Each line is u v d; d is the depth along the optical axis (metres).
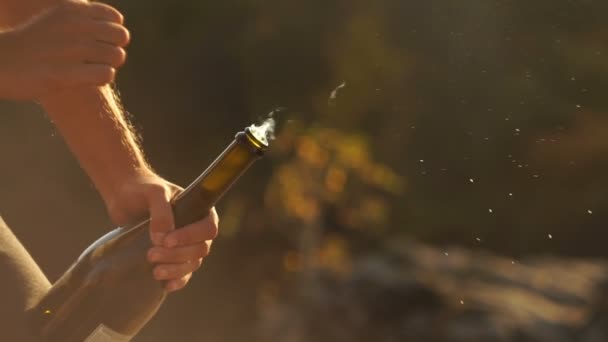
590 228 16.52
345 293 8.53
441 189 14.63
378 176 10.21
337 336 8.45
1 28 2.10
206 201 1.94
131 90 12.81
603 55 13.52
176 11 12.95
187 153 13.06
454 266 8.81
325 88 13.30
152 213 1.96
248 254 11.20
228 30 13.20
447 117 12.45
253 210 11.25
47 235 9.58
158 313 10.79
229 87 13.19
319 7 13.48
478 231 15.45
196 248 1.95
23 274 1.87
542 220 16.17
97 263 1.95
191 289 11.03
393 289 8.34
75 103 2.15
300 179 9.86
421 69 11.87
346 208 10.40
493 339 7.94
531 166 15.27
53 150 9.65
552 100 10.05
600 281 8.48
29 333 1.84
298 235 9.91
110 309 1.93
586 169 15.88
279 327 8.84
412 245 9.13
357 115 13.14
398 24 12.55
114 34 1.75
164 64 12.95
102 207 9.77
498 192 15.29
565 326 8.20
